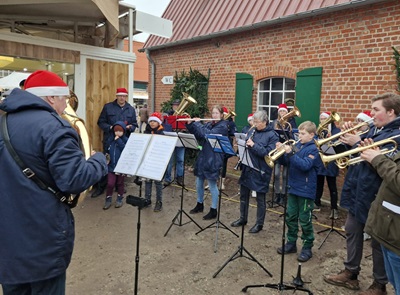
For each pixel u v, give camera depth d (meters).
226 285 3.32
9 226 1.79
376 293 3.02
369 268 3.71
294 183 3.79
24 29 7.23
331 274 3.55
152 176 2.80
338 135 3.12
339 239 4.48
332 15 5.87
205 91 8.47
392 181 2.18
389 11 5.18
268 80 7.26
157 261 3.77
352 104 5.71
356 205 3.03
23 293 2.04
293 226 3.97
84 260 3.76
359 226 3.18
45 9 5.86
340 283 3.31
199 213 5.34
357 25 5.57
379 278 3.01
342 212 5.57
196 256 3.91
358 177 3.02
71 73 6.18
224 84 8.04
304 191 3.71
